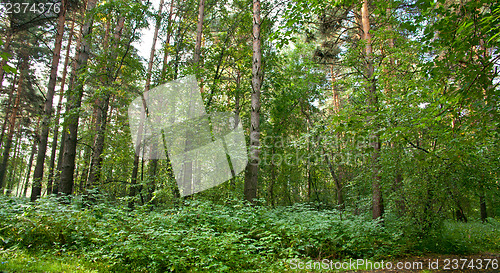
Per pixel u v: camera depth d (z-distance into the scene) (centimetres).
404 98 627
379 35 877
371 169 827
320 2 572
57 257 472
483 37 355
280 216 778
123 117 948
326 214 803
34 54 1620
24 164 2986
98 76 942
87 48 938
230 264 492
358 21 1168
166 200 922
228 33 1293
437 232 708
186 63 1309
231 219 652
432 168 663
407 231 704
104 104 977
